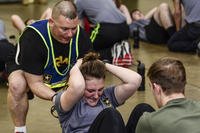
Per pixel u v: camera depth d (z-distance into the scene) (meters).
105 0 6.38
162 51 7.18
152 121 2.64
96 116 3.18
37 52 3.76
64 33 3.67
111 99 3.43
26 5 10.66
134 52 7.09
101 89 3.29
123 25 6.38
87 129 3.27
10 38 7.41
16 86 3.90
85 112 3.29
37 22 3.82
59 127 4.54
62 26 3.64
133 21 7.88
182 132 2.56
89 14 6.40
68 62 3.88
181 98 2.69
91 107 3.32
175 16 7.30
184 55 6.94
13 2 10.89
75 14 3.66
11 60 4.07
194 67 6.32
